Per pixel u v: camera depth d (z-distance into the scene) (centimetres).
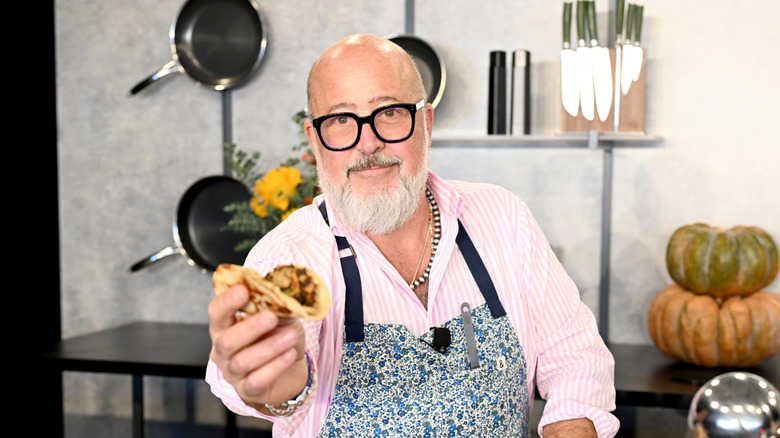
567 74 242
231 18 278
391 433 120
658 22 246
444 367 123
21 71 283
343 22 270
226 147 272
